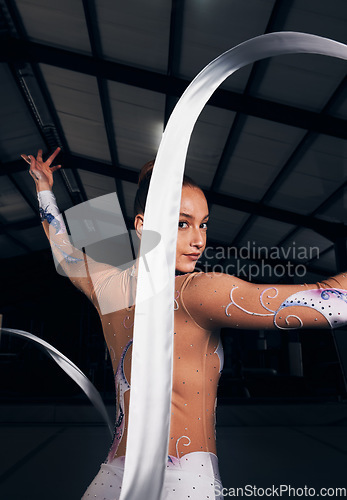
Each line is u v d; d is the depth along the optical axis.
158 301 0.44
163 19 6.71
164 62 7.70
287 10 5.78
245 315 0.53
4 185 12.96
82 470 3.91
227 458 4.45
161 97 8.64
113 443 0.64
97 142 11.53
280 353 15.25
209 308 0.56
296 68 6.75
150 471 0.42
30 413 6.95
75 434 5.93
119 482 0.58
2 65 8.49
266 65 6.86
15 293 17.22
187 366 0.60
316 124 7.67
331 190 10.20
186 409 0.59
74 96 9.52
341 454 4.65
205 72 0.47
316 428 6.69
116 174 12.62
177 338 0.59
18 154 11.68
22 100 9.66
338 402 8.20
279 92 7.45
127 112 9.66
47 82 9.21
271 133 8.62
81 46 7.91
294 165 9.57
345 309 0.51
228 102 7.78
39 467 4.03
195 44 7.00
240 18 6.19
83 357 12.13
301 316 0.51
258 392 10.85
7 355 11.87
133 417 0.43
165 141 0.47
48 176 0.92
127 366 0.64
